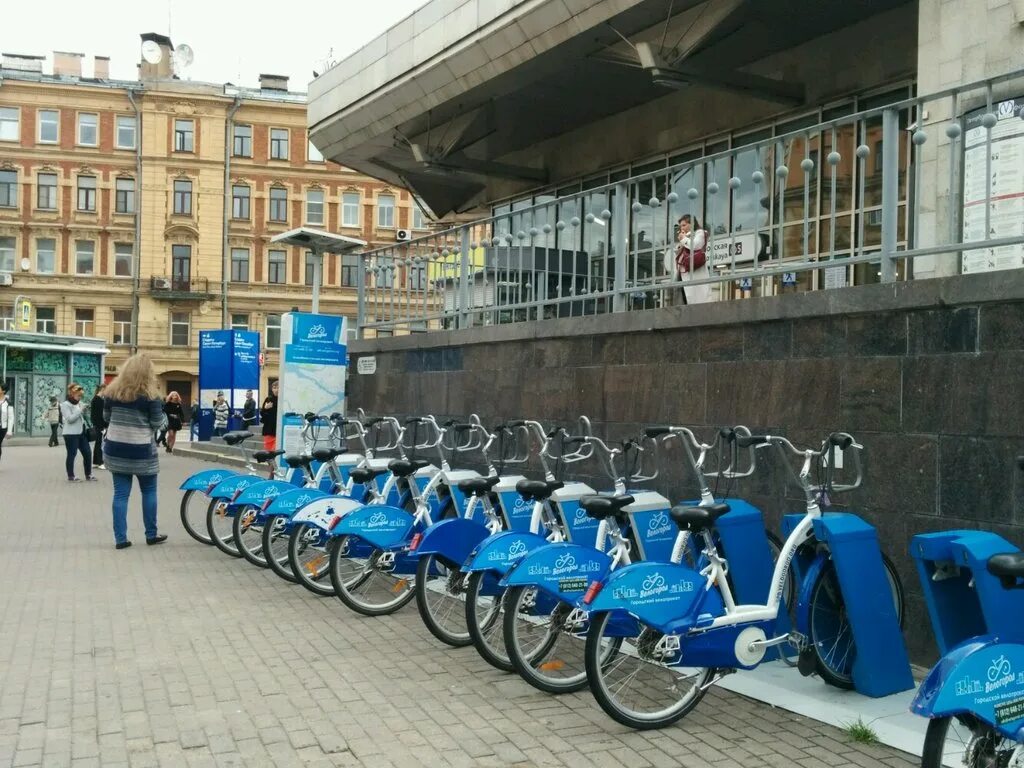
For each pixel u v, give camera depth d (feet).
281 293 171.73
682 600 15.34
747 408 22.57
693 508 15.79
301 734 14.85
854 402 20.02
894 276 20.07
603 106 44.65
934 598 14.71
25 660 18.76
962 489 17.92
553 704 16.43
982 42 23.99
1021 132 21.44
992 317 17.56
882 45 33.45
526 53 37.42
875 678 16.57
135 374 31.63
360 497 27.78
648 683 16.85
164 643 20.07
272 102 170.40
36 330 165.27
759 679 17.72
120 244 167.94
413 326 39.58
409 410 37.99
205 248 168.45
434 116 45.65
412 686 17.33
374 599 22.90
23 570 27.94
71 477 57.52
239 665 18.53
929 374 18.58
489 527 21.02
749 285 24.82
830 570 17.16
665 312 24.84
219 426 88.63
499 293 33.32
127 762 13.70
